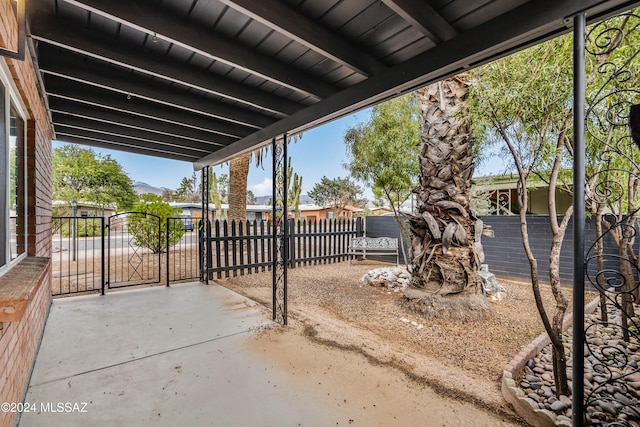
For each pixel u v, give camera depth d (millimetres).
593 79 2205
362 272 7035
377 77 2465
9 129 2098
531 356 2766
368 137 6016
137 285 5496
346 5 1880
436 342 3125
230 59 2236
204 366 2617
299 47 2340
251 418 1967
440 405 2119
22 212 2744
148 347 2963
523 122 2504
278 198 4973
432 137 3938
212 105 3344
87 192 21266
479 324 3547
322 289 5402
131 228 9023
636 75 2258
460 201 3799
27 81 2285
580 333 1565
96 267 7488
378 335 3318
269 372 2531
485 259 6168
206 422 1926
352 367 2627
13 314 1220
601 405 2049
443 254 3807
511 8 1762
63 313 3914
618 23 2271
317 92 2828
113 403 2098
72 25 2062
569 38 2234
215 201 12961
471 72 2699
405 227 6949
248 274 6699
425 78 2217
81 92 3047
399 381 2416
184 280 6039
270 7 1808
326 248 8289
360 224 8992
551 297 4645
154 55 2430
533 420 1922
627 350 2859
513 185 6418
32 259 2594
